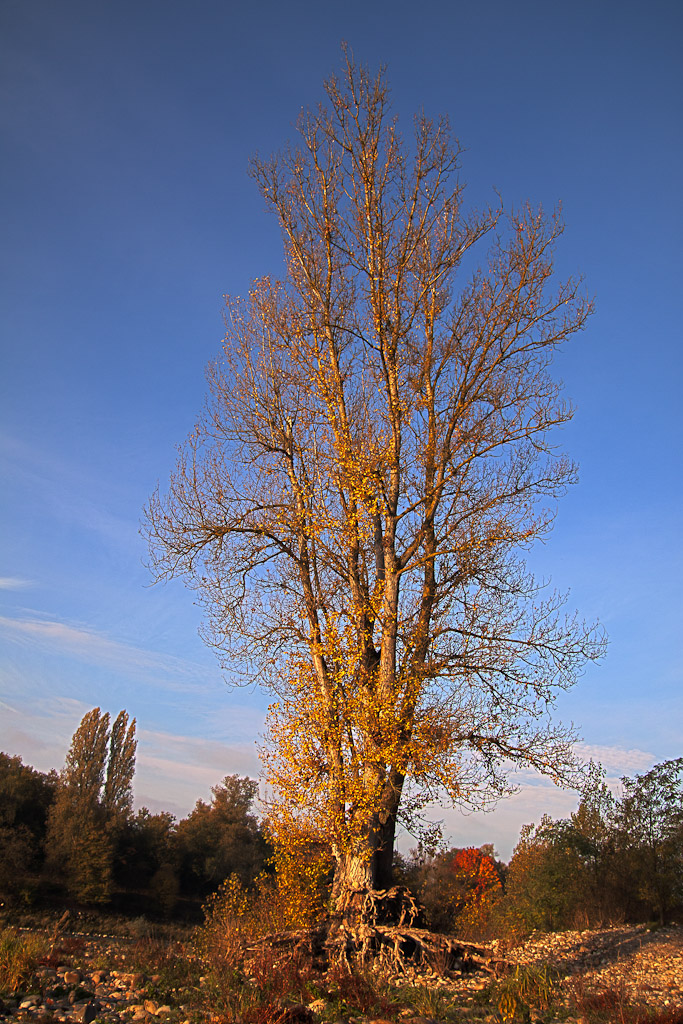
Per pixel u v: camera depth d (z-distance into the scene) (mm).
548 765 13789
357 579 15711
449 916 18500
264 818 14398
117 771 56125
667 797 24453
